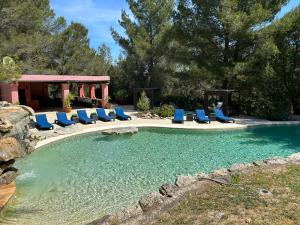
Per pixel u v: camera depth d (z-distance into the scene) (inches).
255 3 919.0
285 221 212.4
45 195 349.7
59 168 456.1
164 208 254.7
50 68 1195.9
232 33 914.1
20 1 944.3
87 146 594.9
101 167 460.1
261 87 930.1
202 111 843.4
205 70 954.1
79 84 1275.8
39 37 1003.3
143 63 1273.4
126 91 1300.4
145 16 1230.9
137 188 371.9
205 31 973.2
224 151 545.3
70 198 340.8
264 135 683.4
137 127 751.7
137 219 241.1
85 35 1325.0
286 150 545.0
